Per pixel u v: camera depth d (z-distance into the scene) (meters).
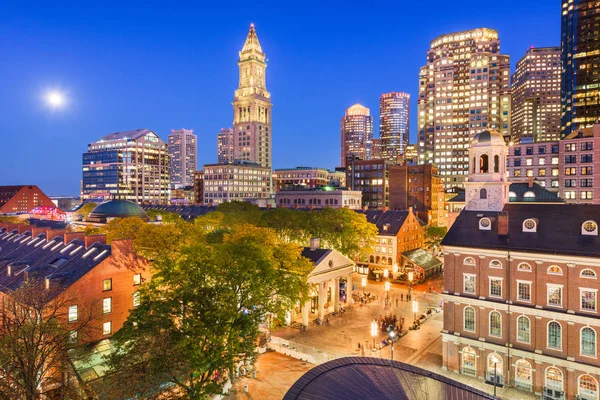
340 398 23.89
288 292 44.19
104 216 105.44
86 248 53.50
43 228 69.62
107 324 46.91
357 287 86.62
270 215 93.69
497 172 51.69
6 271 56.50
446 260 48.59
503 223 46.16
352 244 84.75
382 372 27.88
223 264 39.66
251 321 39.22
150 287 37.91
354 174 178.00
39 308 35.19
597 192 116.50
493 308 45.03
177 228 69.62
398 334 58.62
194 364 32.50
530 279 43.03
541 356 41.75
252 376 45.53
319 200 155.88
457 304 47.50
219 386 34.69
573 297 40.47
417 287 87.12
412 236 105.56
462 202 113.88
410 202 161.75
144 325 34.50
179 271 38.12
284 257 52.94
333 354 51.50
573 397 40.06
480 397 25.88
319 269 63.88
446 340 48.00
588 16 196.12
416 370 28.94
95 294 45.91
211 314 35.59
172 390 38.25
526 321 43.19
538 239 43.78
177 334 34.88
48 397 36.97
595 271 39.47
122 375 32.19
